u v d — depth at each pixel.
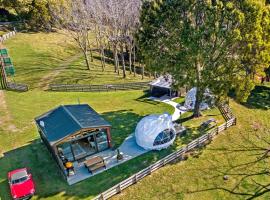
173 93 45.78
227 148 34.38
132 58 74.69
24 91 49.56
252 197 28.06
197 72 34.53
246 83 34.16
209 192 28.53
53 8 65.50
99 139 33.12
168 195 28.08
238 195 28.25
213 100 37.25
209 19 31.97
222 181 29.77
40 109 43.41
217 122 38.91
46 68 60.53
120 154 31.92
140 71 67.12
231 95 46.53
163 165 31.52
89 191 28.33
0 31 75.44
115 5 54.84
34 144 35.56
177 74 34.38
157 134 32.88
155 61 35.19
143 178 29.95
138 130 33.62
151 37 35.12
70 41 77.06
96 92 49.62
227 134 36.84
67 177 29.77
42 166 31.86
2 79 52.88
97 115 34.34
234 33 31.31
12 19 83.88
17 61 61.78
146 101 45.03
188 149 33.69
